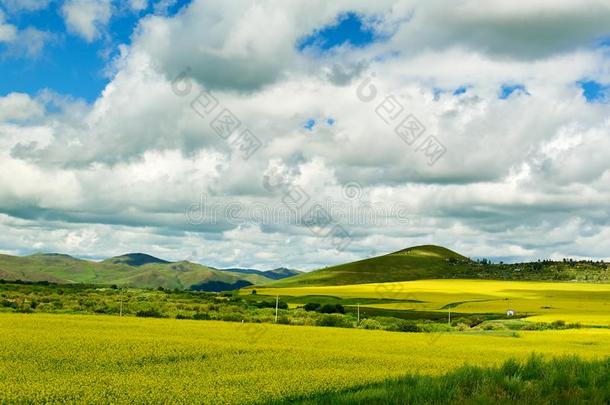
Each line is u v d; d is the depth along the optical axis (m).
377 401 15.57
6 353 30.00
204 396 20.47
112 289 135.38
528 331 68.44
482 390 15.71
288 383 22.80
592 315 97.94
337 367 28.52
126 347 33.56
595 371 18.19
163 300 107.69
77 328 47.31
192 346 35.22
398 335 55.25
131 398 20.16
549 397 15.08
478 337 55.56
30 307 84.25
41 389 21.23
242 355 32.50
